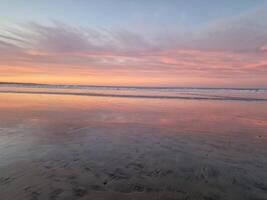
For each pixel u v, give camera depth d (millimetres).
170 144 5621
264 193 3100
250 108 13234
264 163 4266
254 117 9953
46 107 12727
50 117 9461
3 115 9844
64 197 2938
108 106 13672
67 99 18297
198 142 5844
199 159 4516
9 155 4570
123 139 6074
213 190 3197
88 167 4008
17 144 5391
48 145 5359
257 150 5133
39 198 2891
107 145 5461
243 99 19781
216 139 6137
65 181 3414
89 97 20859
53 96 21438
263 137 6387
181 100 18719
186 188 3256
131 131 7090
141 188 3244
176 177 3631
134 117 9773
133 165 4148
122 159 4469
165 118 9586
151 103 15898
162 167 4062
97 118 9383
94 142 5715
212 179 3561
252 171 3869
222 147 5375
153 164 4215
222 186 3316
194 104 15438
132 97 21391
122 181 3461
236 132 7023
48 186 3229
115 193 3086
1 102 15156
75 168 3943
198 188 3256
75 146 5320
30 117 9391
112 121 8789
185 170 3922
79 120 8898
